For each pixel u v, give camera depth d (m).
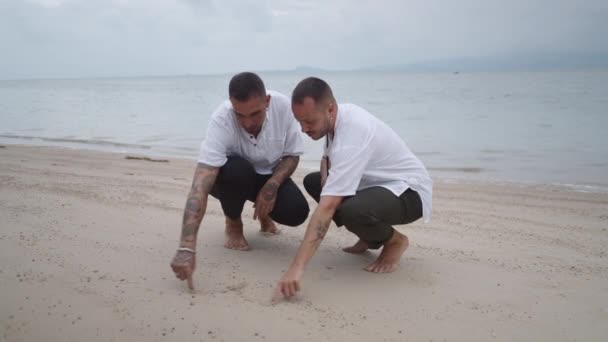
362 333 2.39
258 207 3.24
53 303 2.58
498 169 7.98
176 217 4.30
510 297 2.84
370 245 3.31
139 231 3.85
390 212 2.92
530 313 2.65
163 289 2.79
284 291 2.63
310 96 2.66
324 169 3.19
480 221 4.61
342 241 3.86
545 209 5.18
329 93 2.74
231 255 3.41
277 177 3.29
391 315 2.58
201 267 3.16
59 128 14.70
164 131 13.86
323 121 2.74
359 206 2.83
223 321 2.46
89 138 12.31
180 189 5.53
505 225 4.47
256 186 3.51
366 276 3.10
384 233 3.02
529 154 9.27
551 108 19.69
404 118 17.33
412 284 2.99
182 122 16.50
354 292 2.85
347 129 2.78
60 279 2.87
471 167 8.20
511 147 10.12
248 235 3.94
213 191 3.47
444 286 2.97
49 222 3.97
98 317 2.45
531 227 4.41
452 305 2.72
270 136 3.29
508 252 3.67
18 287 2.74
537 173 7.58
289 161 3.39
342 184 2.73
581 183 6.81
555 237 4.11
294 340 2.31
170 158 9.04
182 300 2.66
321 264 3.30
